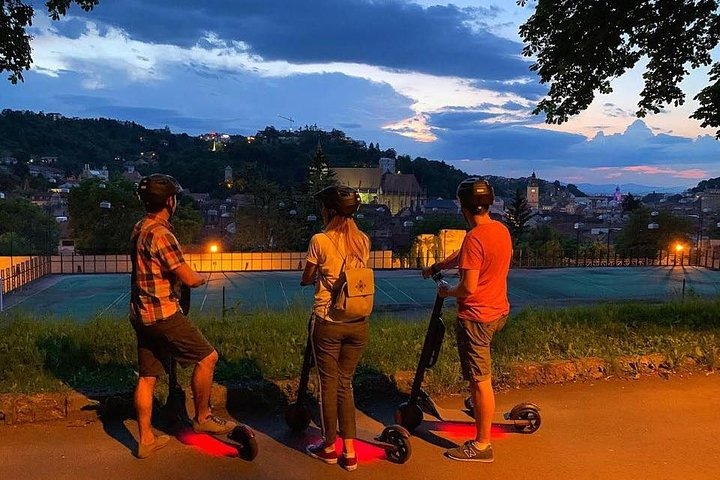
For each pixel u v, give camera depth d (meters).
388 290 29.39
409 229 82.38
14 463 3.71
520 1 11.70
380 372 5.23
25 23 8.98
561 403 4.99
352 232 3.69
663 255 47.75
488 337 3.80
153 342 3.77
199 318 7.89
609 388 5.36
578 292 28.00
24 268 35.59
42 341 5.86
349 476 3.67
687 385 5.45
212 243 53.31
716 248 48.84
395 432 3.84
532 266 43.56
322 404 3.74
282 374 5.07
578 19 10.92
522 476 3.72
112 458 3.81
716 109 11.47
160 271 3.64
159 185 3.62
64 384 4.68
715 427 4.53
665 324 7.65
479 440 3.90
